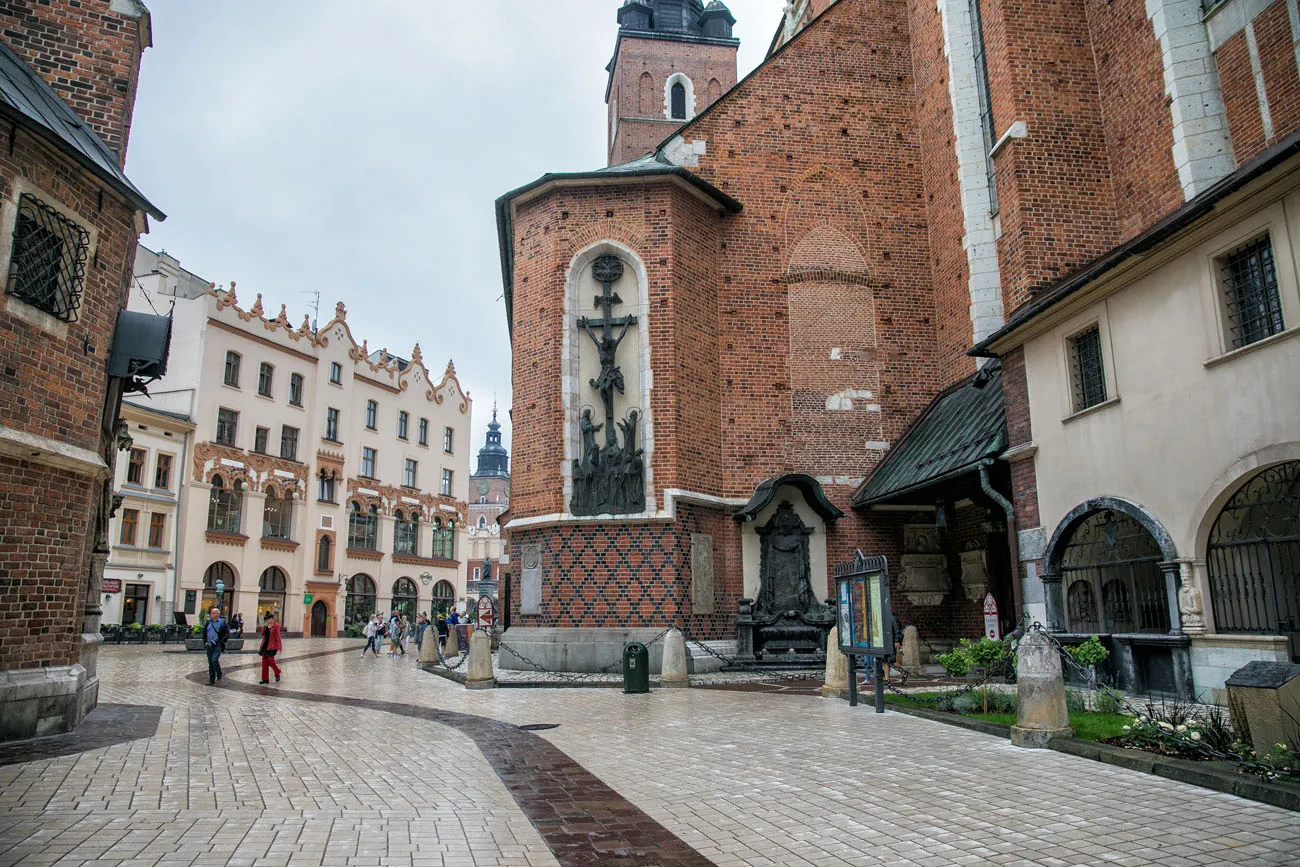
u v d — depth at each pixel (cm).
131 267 1255
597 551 2009
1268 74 1405
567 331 2128
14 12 1205
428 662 2441
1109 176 1708
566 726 1116
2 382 920
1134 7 1642
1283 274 1062
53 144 971
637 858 535
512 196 2255
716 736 1009
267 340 4812
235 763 852
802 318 2339
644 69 4678
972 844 555
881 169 2464
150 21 1307
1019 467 1584
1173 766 727
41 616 990
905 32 2567
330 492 5200
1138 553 1326
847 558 2180
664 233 2155
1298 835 556
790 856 537
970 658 1148
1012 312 1689
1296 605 1076
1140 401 1286
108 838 560
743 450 2234
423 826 606
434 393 6216
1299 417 1034
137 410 4031
